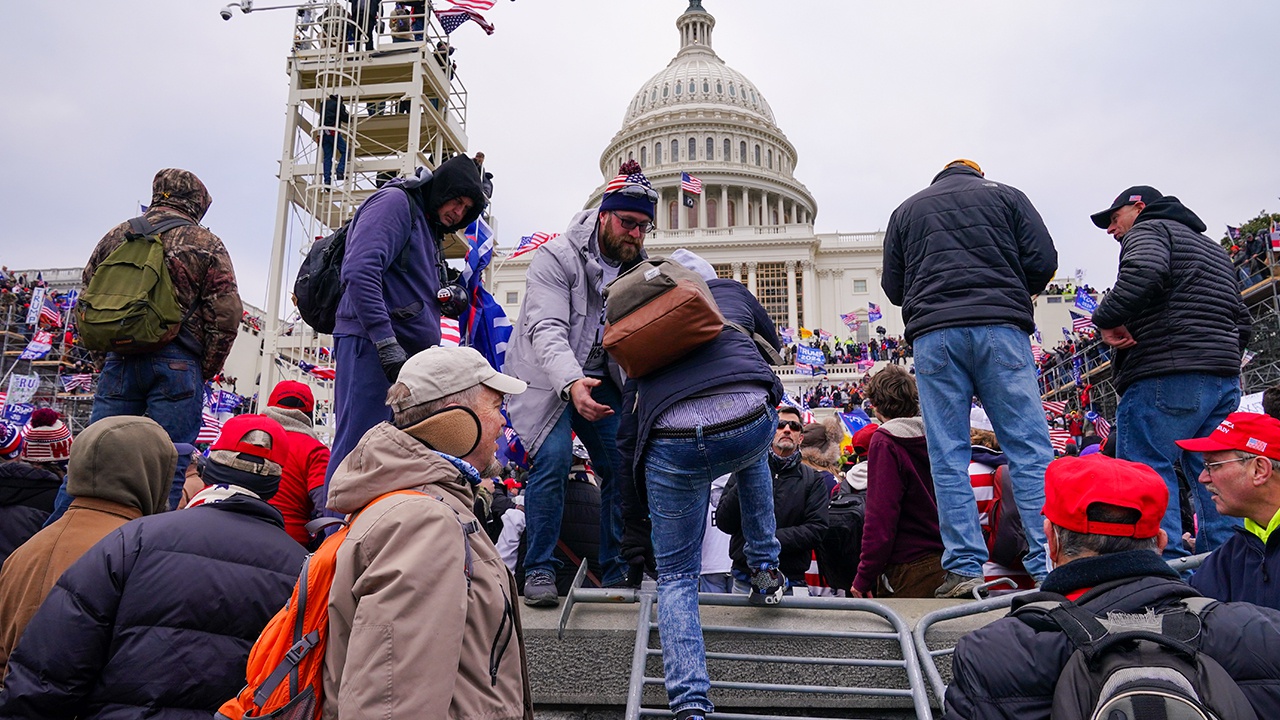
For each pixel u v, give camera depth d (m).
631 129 94.62
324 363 18.91
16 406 23.78
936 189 4.75
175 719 2.47
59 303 38.44
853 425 15.15
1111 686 1.95
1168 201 4.78
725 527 4.38
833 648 3.64
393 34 16.28
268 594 2.67
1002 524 4.71
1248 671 1.98
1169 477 4.55
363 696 1.96
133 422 3.25
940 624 3.67
